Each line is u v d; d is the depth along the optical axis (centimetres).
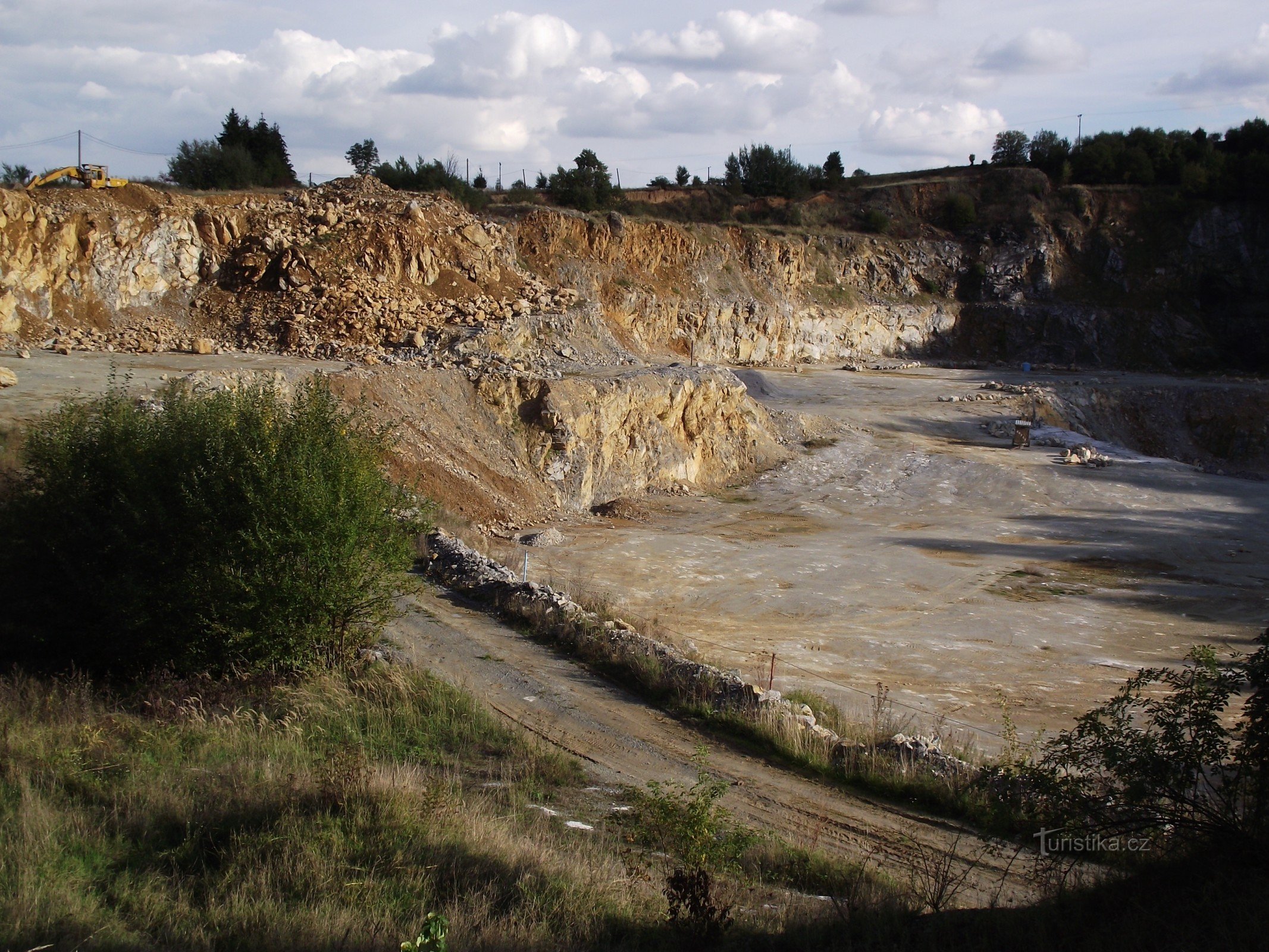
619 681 1491
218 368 3438
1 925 589
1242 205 9431
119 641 1359
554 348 4431
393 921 648
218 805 843
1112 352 8950
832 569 3128
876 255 9269
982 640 2383
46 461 1432
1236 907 560
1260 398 6962
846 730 1353
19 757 913
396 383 3606
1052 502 4394
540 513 3550
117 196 4206
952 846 949
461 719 1225
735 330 7569
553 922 677
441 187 6712
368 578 1410
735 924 696
